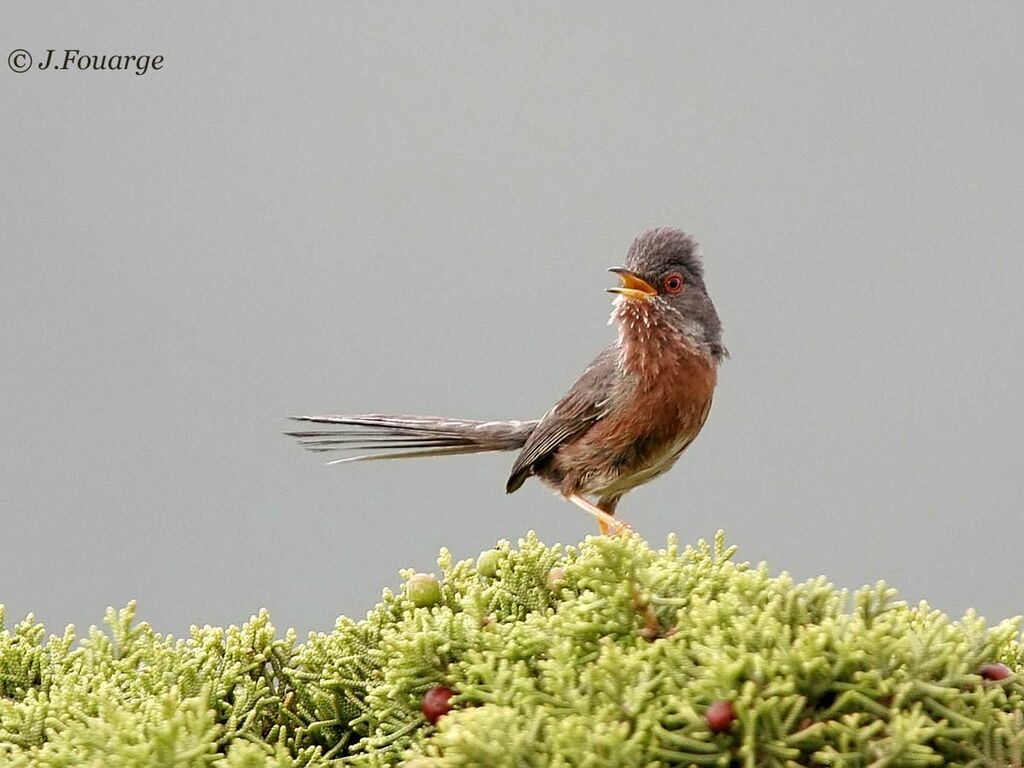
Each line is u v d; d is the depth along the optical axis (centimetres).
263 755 502
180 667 615
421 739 530
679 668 495
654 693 493
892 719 471
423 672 557
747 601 534
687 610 546
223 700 627
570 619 552
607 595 548
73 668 642
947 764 484
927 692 482
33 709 572
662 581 553
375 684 601
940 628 505
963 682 489
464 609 584
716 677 472
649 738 472
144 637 669
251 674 639
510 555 664
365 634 633
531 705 498
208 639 650
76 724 504
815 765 472
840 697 478
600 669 494
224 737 578
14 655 666
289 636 650
